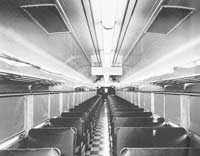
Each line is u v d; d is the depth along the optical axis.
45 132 3.28
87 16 2.86
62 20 2.46
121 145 3.16
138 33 3.60
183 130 3.29
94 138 6.90
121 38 4.27
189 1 1.82
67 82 6.04
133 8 2.59
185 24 2.27
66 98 6.95
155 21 2.50
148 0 2.23
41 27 2.53
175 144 3.18
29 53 2.40
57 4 2.05
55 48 3.38
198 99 3.16
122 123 4.16
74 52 4.95
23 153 2.26
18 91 3.06
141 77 6.16
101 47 5.26
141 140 3.17
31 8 1.97
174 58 2.87
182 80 3.24
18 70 2.31
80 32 3.63
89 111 6.77
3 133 2.73
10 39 1.90
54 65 3.57
